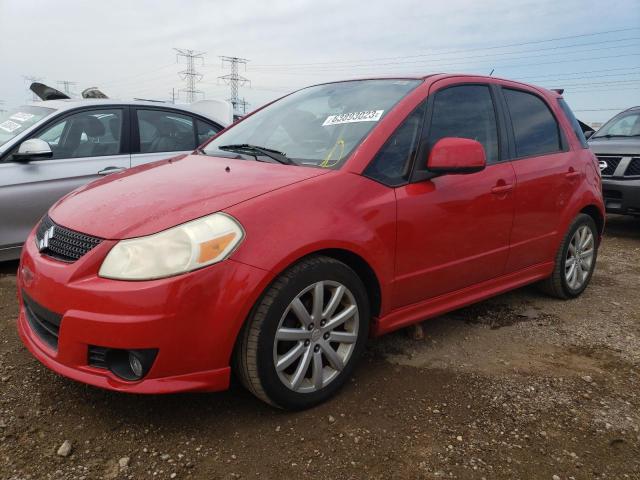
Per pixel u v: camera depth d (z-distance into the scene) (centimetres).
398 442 229
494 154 341
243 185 249
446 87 325
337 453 220
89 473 203
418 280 291
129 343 206
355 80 358
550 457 223
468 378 288
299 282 233
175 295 207
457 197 303
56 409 243
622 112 809
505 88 371
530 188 356
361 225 256
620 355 326
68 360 218
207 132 563
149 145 515
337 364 256
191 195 242
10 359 288
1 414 236
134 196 253
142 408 247
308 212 239
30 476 200
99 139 487
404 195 277
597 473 215
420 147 294
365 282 274
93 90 626
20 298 271
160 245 213
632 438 239
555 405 264
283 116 350
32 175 441
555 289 414
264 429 234
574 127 426
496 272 347
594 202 422
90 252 220
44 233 255
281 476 206
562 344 340
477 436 236
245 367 229
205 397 258
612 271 524
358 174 265
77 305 212
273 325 228
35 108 492
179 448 220
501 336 349
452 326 362
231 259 216
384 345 326
